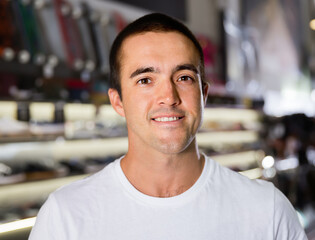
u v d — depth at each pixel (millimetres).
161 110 852
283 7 6641
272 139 3744
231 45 5070
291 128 3422
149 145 875
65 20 2838
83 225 850
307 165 3203
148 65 858
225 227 874
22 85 2812
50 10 2719
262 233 883
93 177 961
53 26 2730
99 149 3080
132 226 855
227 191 920
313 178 3133
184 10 4551
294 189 3105
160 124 862
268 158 3441
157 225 857
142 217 863
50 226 860
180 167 895
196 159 931
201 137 3859
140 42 879
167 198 876
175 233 855
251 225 883
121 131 2852
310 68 7762
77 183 952
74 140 2389
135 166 911
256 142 4211
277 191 953
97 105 2852
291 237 934
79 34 2939
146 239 848
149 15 911
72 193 901
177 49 874
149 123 866
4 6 2393
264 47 6008
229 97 4359
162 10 4242
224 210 888
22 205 2150
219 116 4410
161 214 867
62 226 849
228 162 3779
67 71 2781
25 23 2521
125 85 902
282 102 6832
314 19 7711
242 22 5566
